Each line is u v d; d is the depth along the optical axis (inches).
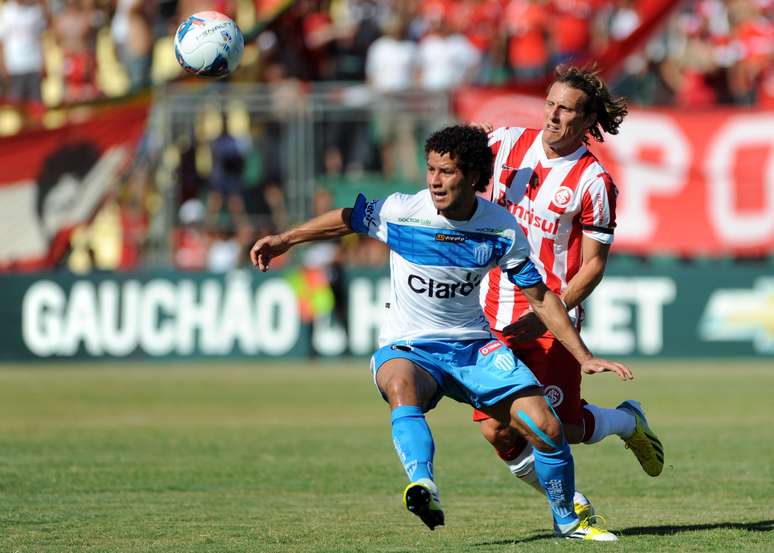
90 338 2711.6
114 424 1694.1
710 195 2610.7
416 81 2942.9
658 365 2566.4
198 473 1227.2
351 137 2667.3
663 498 1071.0
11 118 2970.0
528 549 809.5
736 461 1302.9
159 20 3125.0
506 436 934.4
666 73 2918.3
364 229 845.8
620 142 2628.0
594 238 941.2
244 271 2694.4
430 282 830.5
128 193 2731.3
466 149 791.1
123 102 2701.8
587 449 1434.5
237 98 2684.5
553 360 947.3
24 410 1876.2
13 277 2721.5
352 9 3073.3
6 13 3070.9
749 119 2593.5
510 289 987.3
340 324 2684.5
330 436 1552.7
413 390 810.2
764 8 2940.5
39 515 968.3
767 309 2596.0
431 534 881.5
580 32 2947.8
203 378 2375.7
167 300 2704.2
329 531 894.4
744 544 827.4
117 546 829.2
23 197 2704.2
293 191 2682.1
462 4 3065.9
